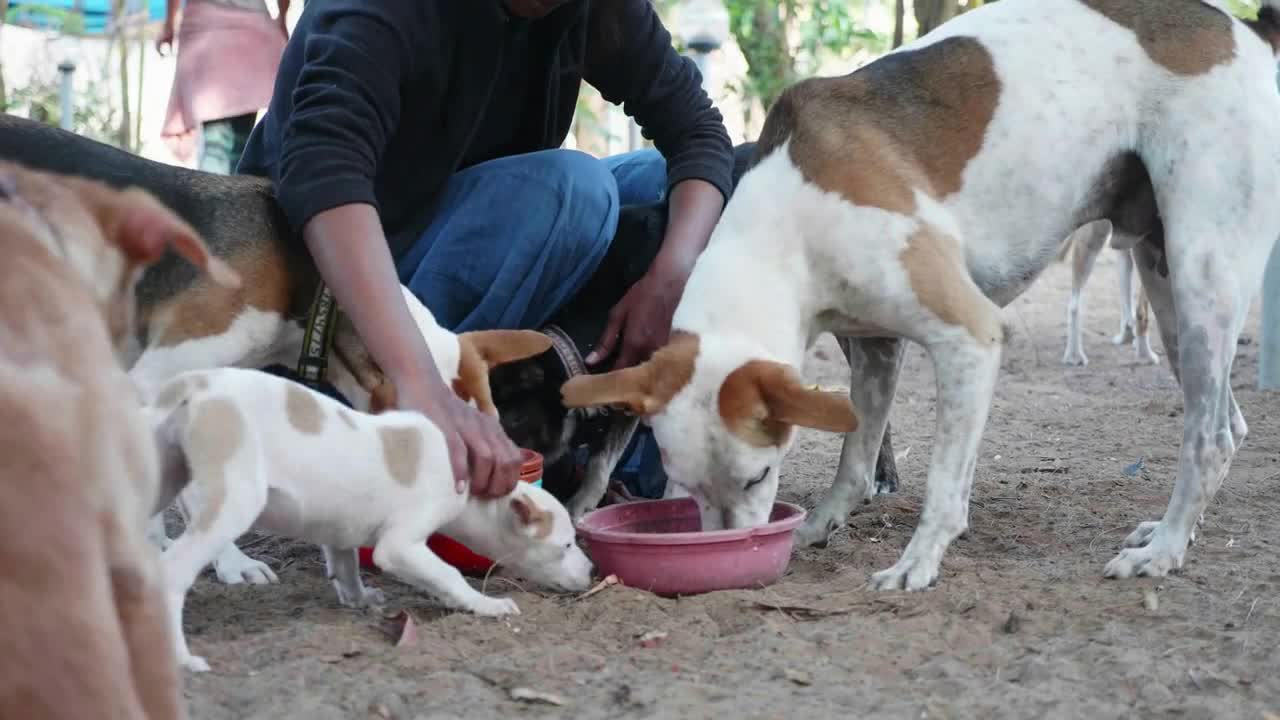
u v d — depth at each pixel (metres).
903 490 4.92
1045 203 3.81
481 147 4.54
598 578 3.56
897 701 2.63
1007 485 4.94
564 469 4.47
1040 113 3.76
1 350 1.34
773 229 3.71
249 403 2.97
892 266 3.58
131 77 11.81
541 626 3.15
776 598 3.28
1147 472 5.18
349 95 3.67
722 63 14.27
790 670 2.78
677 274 4.19
